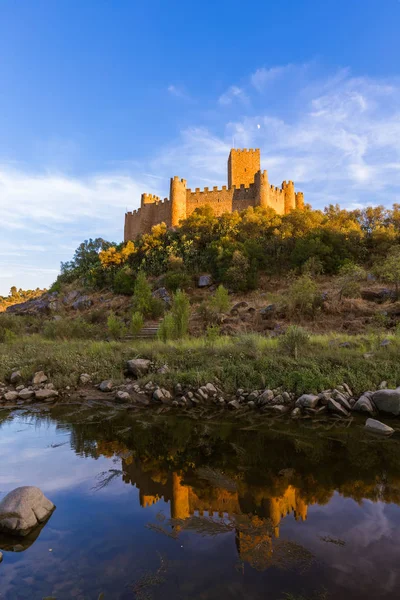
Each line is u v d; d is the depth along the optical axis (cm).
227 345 1291
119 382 1140
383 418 845
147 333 2169
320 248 3388
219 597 291
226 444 689
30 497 424
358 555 351
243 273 3384
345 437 724
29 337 2028
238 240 4156
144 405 973
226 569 330
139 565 335
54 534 388
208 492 492
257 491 495
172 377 1099
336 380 991
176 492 492
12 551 357
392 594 296
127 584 308
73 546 366
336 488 502
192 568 331
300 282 2214
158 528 400
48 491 492
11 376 1184
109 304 3872
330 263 3322
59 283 5591
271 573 324
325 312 2062
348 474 548
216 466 584
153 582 310
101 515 429
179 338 1652
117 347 1442
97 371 1217
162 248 4512
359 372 1013
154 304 2792
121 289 4166
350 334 1706
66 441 707
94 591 299
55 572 324
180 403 966
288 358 1105
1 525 389
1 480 526
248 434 748
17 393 1054
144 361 1212
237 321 2142
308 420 835
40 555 350
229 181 5894
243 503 459
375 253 3591
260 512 437
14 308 5000
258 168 5800
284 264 3641
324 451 649
